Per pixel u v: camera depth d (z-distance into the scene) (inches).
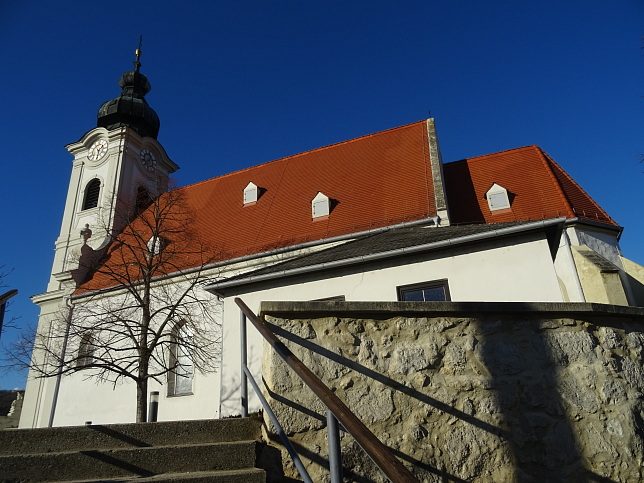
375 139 874.1
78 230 968.3
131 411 678.5
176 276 689.0
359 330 147.5
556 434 139.2
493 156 800.9
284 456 130.4
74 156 1096.2
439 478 130.9
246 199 847.7
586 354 152.2
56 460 130.0
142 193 1031.6
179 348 676.1
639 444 143.5
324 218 713.6
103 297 780.6
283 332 144.1
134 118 1120.2
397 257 424.2
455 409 139.7
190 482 119.6
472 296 389.1
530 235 393.4
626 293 600.7
